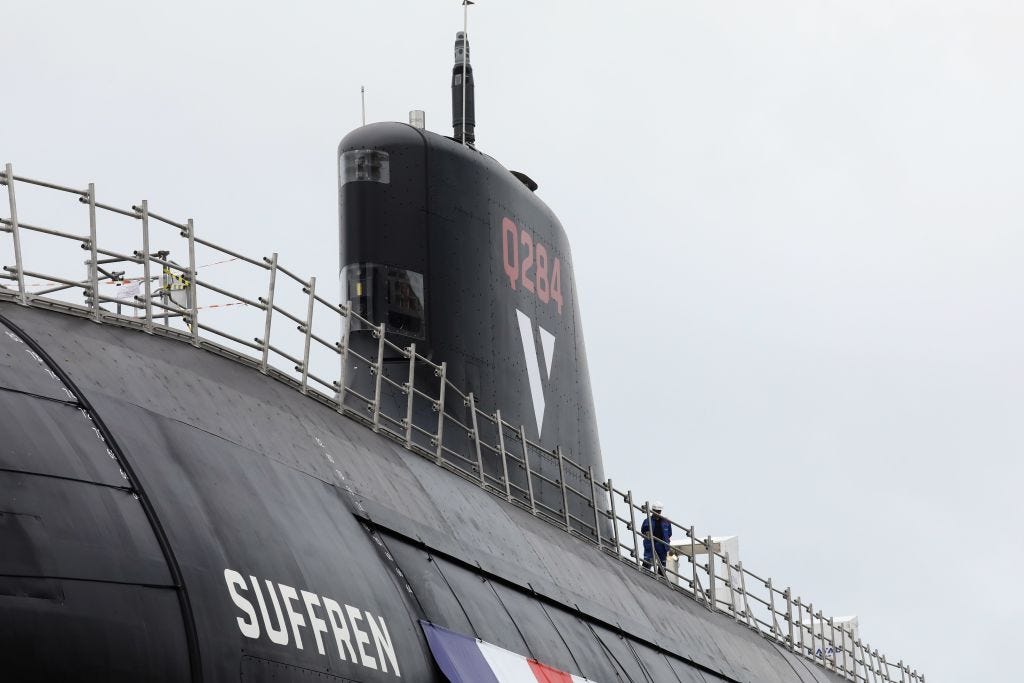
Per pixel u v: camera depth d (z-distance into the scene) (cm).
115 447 1964
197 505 2020
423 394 3133
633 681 3266
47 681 1673
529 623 2900
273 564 2091
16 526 1730
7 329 2038
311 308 2745
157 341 2383
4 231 2109
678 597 4369
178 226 2436
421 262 3391
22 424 1848
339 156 3481
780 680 4672
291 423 2531
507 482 3412
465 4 3847
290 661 2008
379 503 2598
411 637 2361
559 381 3862
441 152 3475
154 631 1809
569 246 4025
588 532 3966
